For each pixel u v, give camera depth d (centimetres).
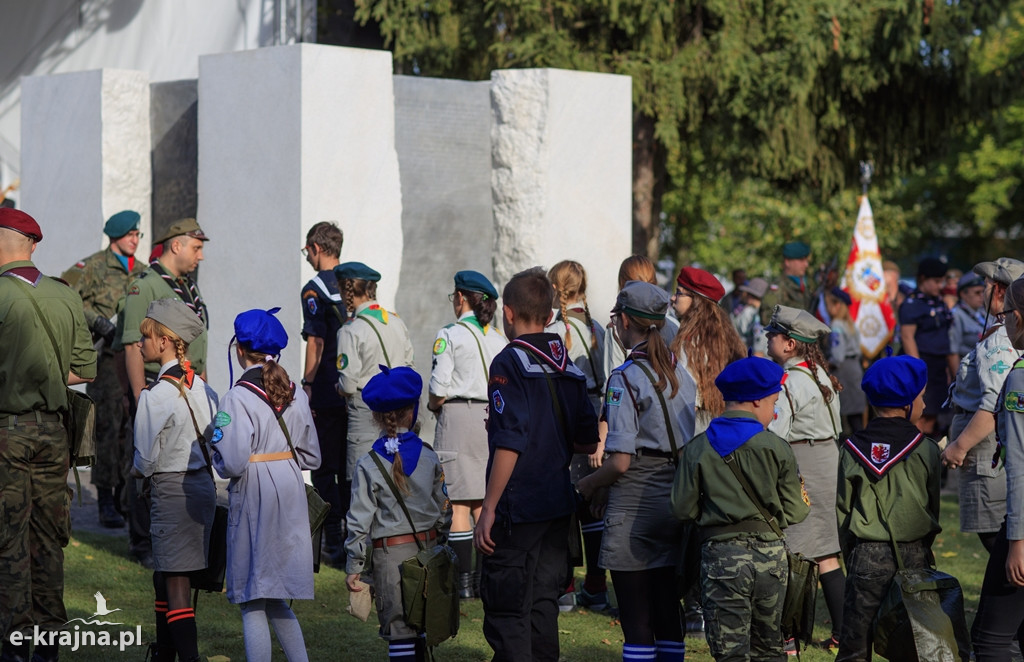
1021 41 2633
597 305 1448
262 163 1311
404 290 1360
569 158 1420
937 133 2191
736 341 719
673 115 1973
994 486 779
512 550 652
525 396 656
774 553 637
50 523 741
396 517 702
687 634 904
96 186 1495
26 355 717
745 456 636
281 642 707
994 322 760
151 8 2177
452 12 2125
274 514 690
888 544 681
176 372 738
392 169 1334
